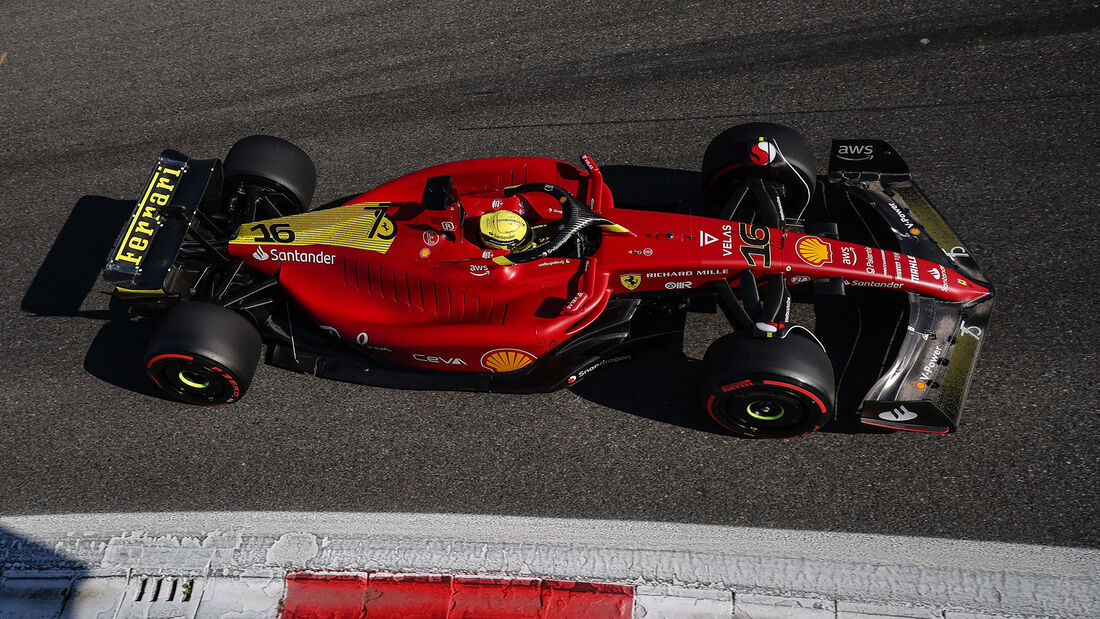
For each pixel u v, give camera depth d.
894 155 6.98
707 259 6.09
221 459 6.31
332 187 8.27
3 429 6.57
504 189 6.34
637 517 5.79
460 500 5.97
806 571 5.44
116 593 5.62
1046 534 5.50
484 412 6.43
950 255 6.51
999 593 5.25
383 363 6.54
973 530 5.56
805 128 8.28
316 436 6.39
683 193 7.86
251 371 6.22
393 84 9.19
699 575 5.46
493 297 6.17
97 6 10.55
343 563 5.66
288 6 10.28
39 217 8.13
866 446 6.03
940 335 6.03
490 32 9.64
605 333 6.34
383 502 5.99
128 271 5.86
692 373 6.56
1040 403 6.12
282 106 9.07
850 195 7.16
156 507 6.07
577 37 9.45
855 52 8.90
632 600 5.36
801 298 6.83
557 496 5.94
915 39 8.93
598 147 8.34
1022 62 8.55
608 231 6.22
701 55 9.09
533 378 6.37
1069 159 7.66
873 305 6.77
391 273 6.27
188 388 6.41
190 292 6.49
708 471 6.00
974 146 7.90
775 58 8.95
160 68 9.63
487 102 8.89
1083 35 8.70
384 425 6.42
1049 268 6.88
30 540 5.92
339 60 9.52
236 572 5.67
